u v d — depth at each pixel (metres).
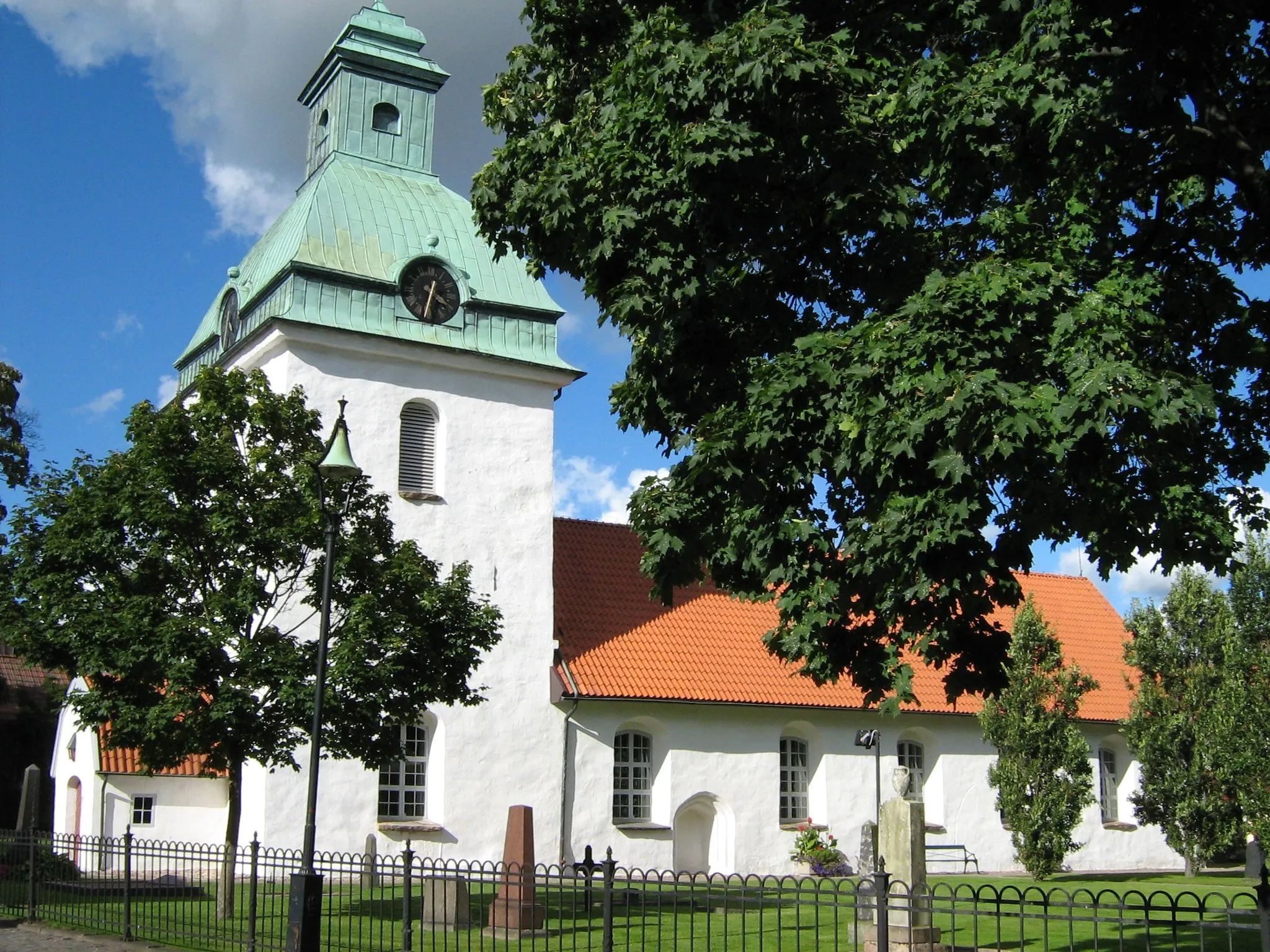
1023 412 10.40
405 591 20.64
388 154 32.66
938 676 35.69
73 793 30.19
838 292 13.67
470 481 29.78
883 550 11.78
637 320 13.66
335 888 24.02
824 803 32.78
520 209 14.55
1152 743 31.98
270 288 29.27
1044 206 13.14
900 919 16.33
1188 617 31.97
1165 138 13.46
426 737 28.09
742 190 12.68
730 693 31.33
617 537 35.22
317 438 21.69
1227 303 13.87
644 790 30.75
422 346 29.28
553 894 23.16
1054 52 12.20
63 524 19.66
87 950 15.98
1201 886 28.86
